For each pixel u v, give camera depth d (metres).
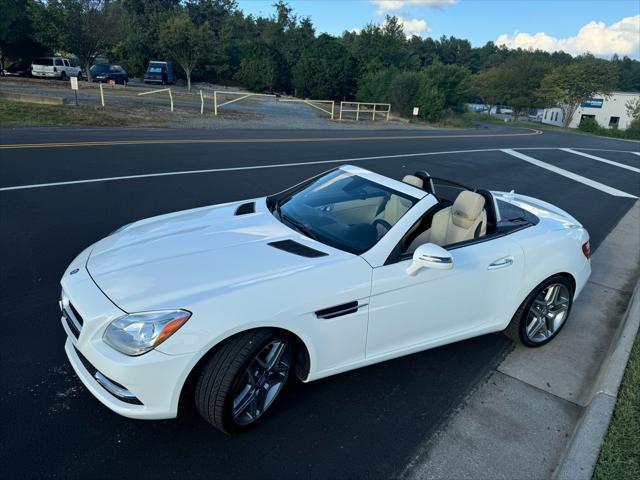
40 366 3.45
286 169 11.32
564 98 64.88
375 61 52.50
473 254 3.72
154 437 2.89
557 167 15.70
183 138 14.88
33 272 4.95
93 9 32.22
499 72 77.31
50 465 2.63
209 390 2.70
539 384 3.79
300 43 62.81
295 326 2.88
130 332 2.59
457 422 3.27
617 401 3.35
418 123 37.41
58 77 33.22
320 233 3.56
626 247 7.47
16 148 10.97
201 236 3.48
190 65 42.34
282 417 3.16
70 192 7.92
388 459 2.89
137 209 7.36
